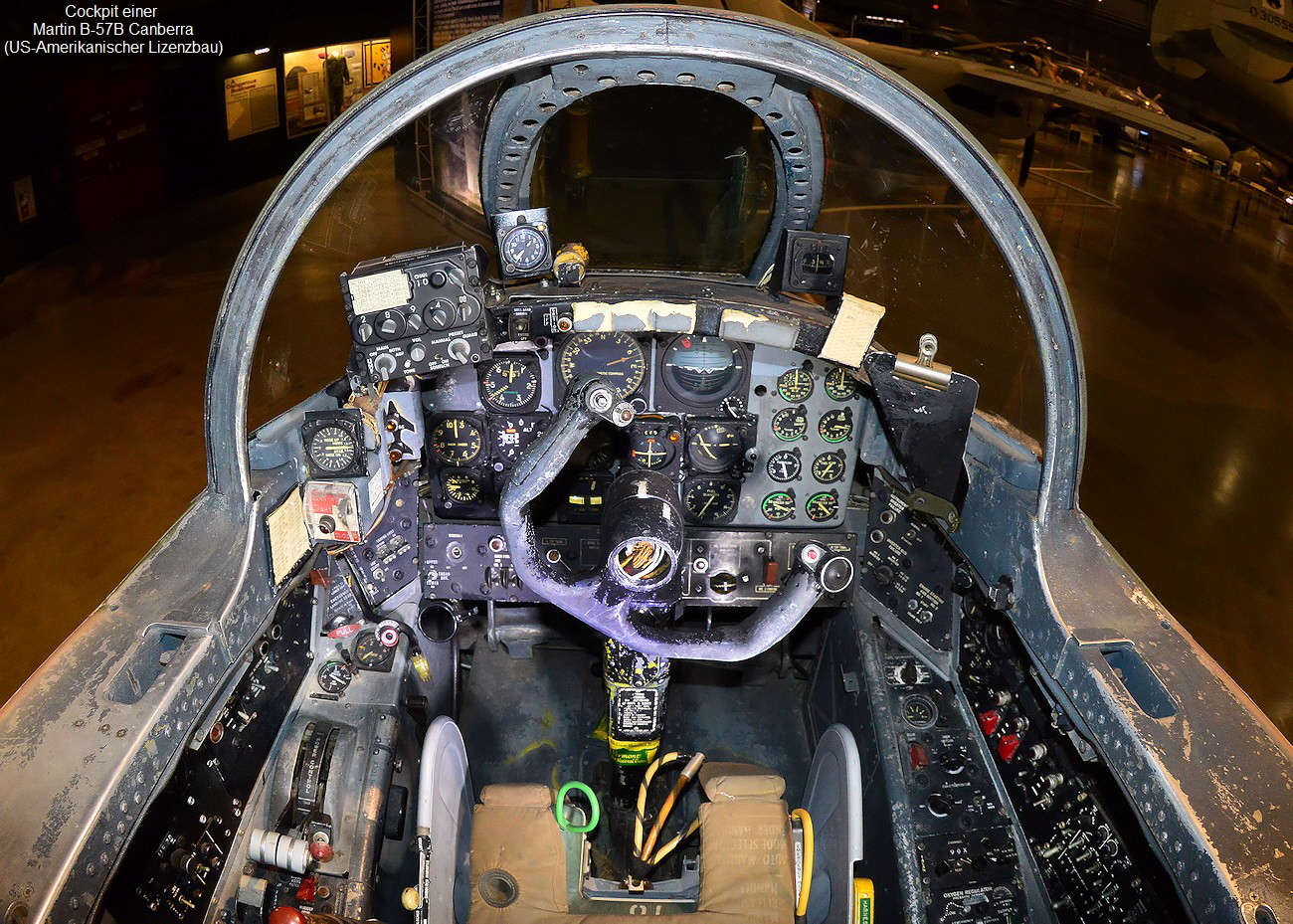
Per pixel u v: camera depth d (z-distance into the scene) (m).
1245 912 1.75
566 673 4.01
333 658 3.04
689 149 9.06
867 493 3.48
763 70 2.50
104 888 1.84
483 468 3.29
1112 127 11.68
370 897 2.56
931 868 2.74
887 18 10.38
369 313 2.66
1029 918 2.68
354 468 2.70
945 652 3.19
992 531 2.72
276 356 6.43
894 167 9.12
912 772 2.93
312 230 8.33
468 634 4.09
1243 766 2.03
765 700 3.96
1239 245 9.81
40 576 4.99
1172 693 2.19
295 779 2.70
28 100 7.95
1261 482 6.35
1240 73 8.48
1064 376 2.48
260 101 10.10
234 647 2.35
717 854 2.47
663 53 2.39
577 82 2.72
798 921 2.51
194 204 9.81
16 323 7.41
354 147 2.39
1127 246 9.61
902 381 2.74
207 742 2.37
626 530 2.14
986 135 9.63
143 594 2.33
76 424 6.25
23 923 1.64
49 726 1.97
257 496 2.51
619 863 3.21
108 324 7.46
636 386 3.20
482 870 2.47
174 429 6.22
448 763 2.52
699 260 7.69
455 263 2.62
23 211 8.14
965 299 7.39
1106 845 2.42
